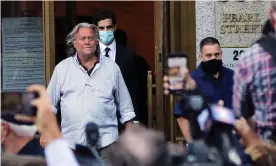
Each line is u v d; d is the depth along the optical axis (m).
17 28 10.80
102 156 6.21
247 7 10.41
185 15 10.53
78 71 8.16
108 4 11.30
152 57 10.68
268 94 6.21
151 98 10.35
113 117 8.16
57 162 4.32
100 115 8.05
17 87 10.82
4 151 5.10
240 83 6.30
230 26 10.42
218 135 4.59
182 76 5.20
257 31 10.41
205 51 7.86
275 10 6.24
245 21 10.41
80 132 8.03
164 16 10.56
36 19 10.81
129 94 8.59
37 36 10.81
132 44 10.82
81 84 8.12
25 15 10.80
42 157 5.05
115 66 8.27
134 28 10.88
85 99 8.09
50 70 10.70
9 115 4.95
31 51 10.81
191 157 4.15
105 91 8.13
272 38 6.21
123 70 9.46
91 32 8.11
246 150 5.70
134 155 3.86
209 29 10.47
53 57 10.74
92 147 4.99
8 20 10.81
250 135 5.72
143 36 10.82
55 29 10.81
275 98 6.21
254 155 5.71
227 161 4.35
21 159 5.05
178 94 5.19
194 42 10.50
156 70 10.57
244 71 6.28
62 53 10.80
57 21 10.82
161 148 3.87
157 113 10.43
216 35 10.45
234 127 4.80
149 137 3.91
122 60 9.47
